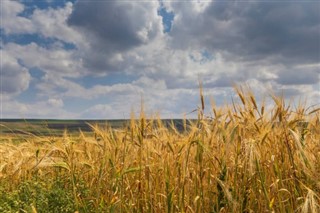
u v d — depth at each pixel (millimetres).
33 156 1934
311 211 1101
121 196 1468
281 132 1404
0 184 1863
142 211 1528
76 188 1675
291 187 1326
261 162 1366
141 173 1580
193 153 1541
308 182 1286
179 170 1442
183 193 1386
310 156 1351
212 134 1458
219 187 1371
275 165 1314
